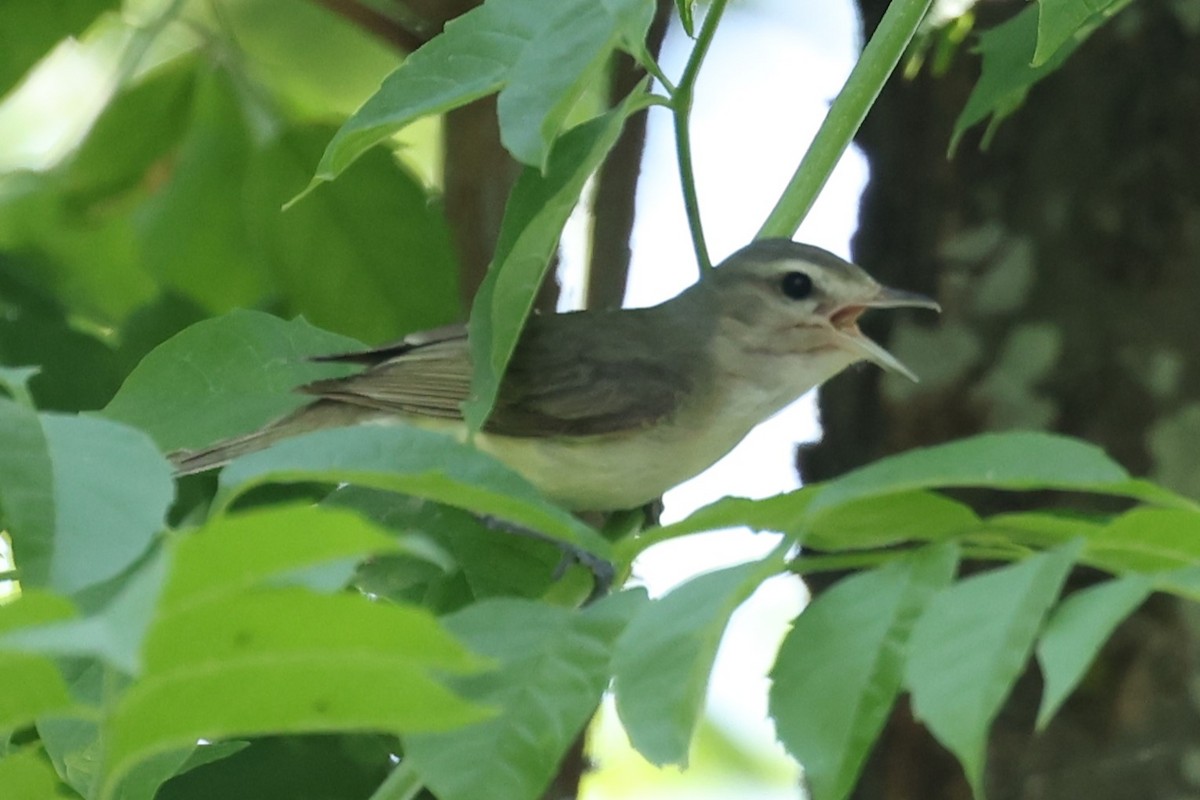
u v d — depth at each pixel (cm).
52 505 457
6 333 984
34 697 394
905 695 1038
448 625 525
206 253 1091
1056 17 657
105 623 318
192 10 1252
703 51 720
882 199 1115
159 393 819
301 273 1052
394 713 396
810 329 1083
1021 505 1004
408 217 1046
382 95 652
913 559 482
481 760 501
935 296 1086
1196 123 1040
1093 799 993
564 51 625
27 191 1122
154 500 465
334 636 380
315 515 355
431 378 1021
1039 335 1051
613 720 1462
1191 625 991
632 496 1095
